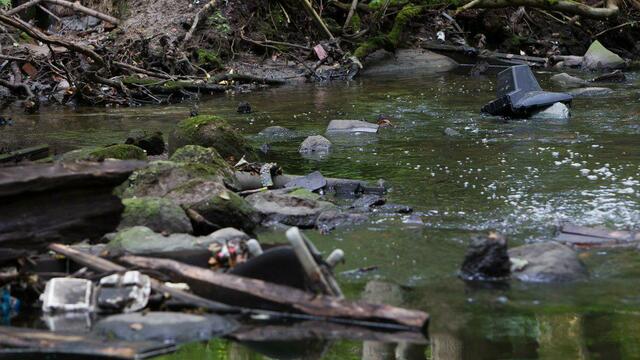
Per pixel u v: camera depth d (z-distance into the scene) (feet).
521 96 52.11
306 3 80.48
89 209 25.45
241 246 26.12
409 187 35.42
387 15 86.94
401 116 53.52
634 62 84.79
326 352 20.44
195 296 23.30
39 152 39.75
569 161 38.91
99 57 61.72
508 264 24.91
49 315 22.94
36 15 83.97
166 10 78.84
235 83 71.77
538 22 91.91
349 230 29.71
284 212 31.07
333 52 78.59
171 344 20.95
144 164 25.88
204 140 38.58
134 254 25.77
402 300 23.30
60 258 25.35
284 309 22.71
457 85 68.23
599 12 86.33
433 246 27.68
